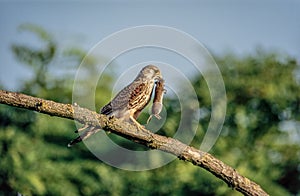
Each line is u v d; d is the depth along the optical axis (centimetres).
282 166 2150
